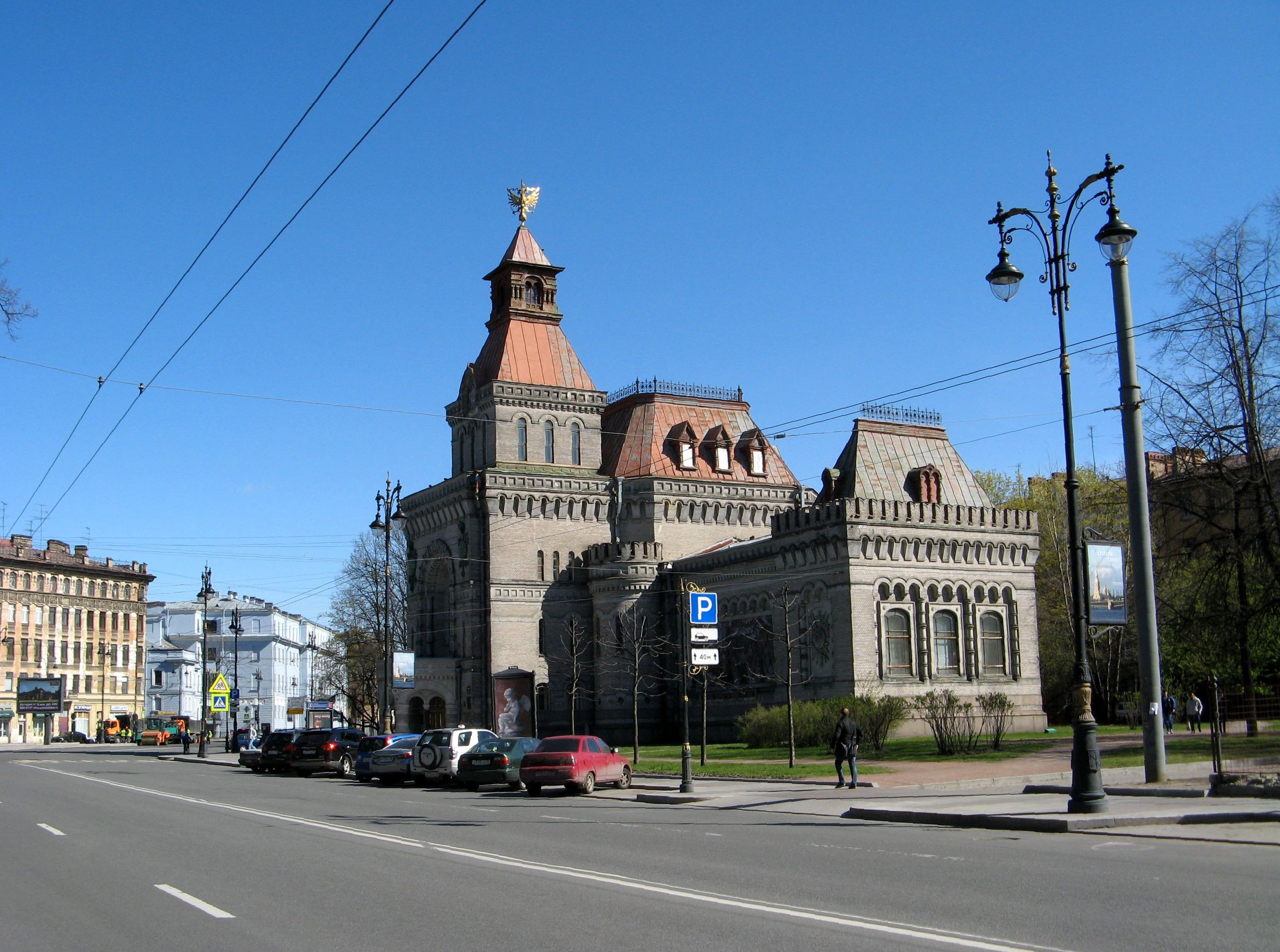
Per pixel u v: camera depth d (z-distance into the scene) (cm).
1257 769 3219
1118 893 1546
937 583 6919
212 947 1297
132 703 14725
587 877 1777
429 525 9050
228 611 16762
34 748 11662
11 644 13050
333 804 3609
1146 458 4700
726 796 3616
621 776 4256
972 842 2206
